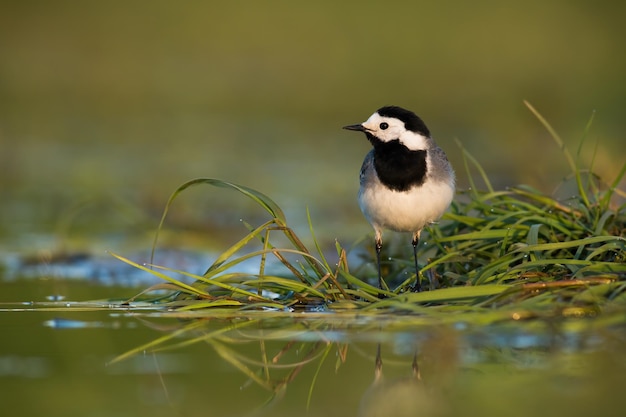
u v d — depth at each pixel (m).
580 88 28.67
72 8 37.53
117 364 8.38
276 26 36.50
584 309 9.15
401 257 12.38
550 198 11.46
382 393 7.55
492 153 23.25
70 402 7.36
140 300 11.19
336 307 10.18
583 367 8.03
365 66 34.12
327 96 32.88
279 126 31.47
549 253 10.59
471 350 8.55
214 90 34.25
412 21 35.91
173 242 15.99
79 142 28.34
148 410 7.22
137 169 23.78
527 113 26.30
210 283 10.52
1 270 13.91
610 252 10.39
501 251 10.41
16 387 7.72
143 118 32.78
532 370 8.01
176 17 37.19
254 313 10.05
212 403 7.41
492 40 34.78
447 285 11.02
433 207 10.99
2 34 36.75
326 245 15.34
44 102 33.41
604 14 36.19
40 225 17.67
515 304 9.25
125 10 37.50
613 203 12.31
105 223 17.86
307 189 21.12
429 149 11.09
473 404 7.29
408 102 30.55
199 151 26.66
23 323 9.94
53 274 13.58
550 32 34.94
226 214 18.50
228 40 36.44
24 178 22.81
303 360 8.50
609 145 20.45
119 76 35.38
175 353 8.73
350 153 26.56
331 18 36.53
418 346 8.76
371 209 11.19
